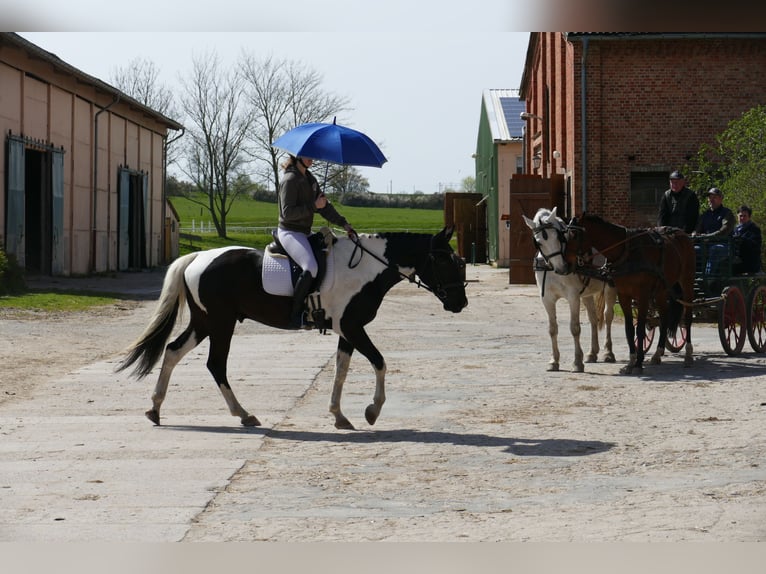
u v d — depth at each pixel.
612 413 11.61
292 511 7.37
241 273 10.98
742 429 10.52
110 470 8.76
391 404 12.36
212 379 14.48
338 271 10.79
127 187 47.00
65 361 16.66
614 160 32.22
